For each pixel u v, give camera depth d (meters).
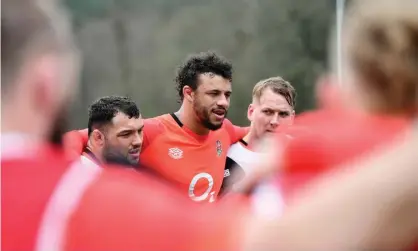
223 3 81.69
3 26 2.48
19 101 2.56
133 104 9.52
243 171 10.27
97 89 79.75
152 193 2.53
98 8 83.88
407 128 2.45
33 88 2.56
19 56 2.50
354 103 2.66
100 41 82.50
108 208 2.46
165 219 2.42
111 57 82.56
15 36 2.49
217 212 2.45
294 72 69.81
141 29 84.62
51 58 2.57
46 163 2.60
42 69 2.55
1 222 2.49
